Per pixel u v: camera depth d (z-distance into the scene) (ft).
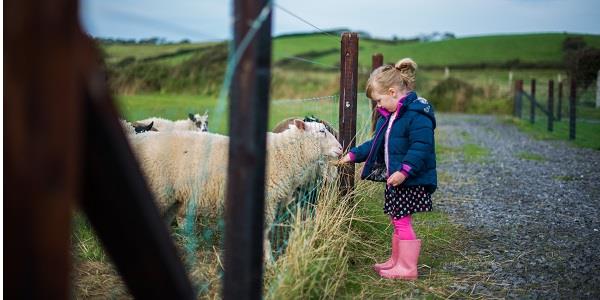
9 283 4.11
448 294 12.82
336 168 16.49
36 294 4.14
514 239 17.40
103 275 13.32
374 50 179.32
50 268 4.16
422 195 13.58
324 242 13.02
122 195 5.40
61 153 4.10
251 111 6.31
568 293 12.98
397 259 14.02
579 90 75.31
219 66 94.58
